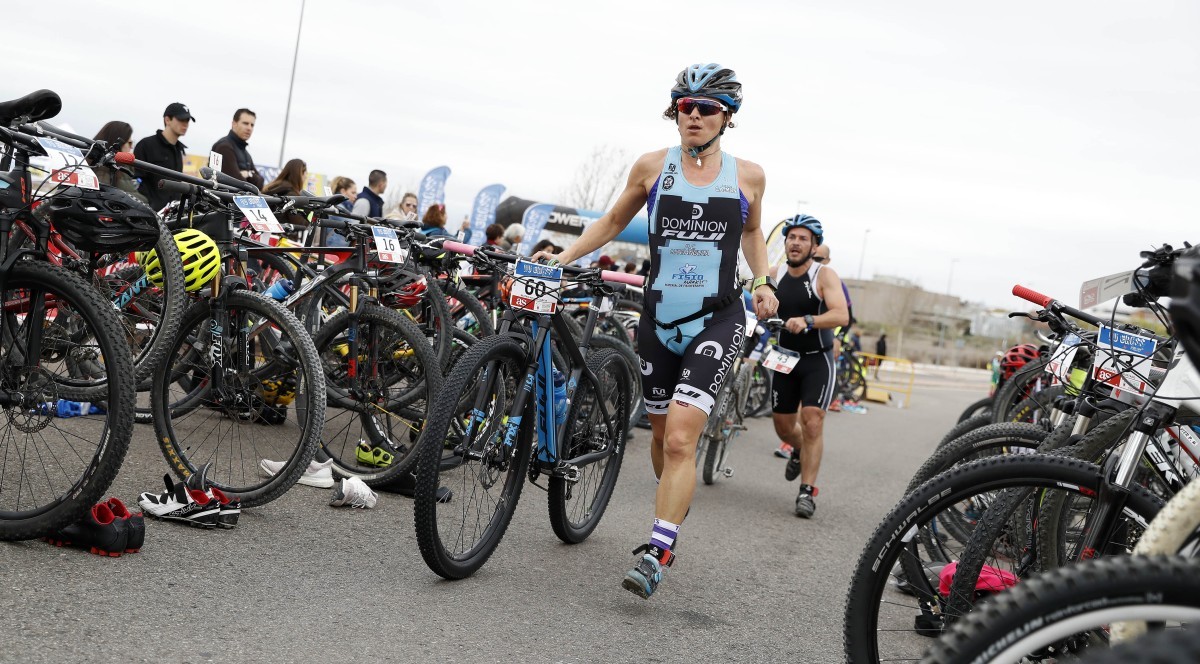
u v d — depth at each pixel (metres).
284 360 4.04
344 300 4.99
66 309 3.25
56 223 3.27
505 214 23.58
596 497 4.50
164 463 4.48
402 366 4.70
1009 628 1.48
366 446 4.76
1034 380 5.30
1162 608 1.42
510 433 3.65
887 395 19.62
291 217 5.74
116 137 7.06
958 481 2.40
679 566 4.28
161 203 7.00
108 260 4.28
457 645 2.89
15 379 3.18
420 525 3.28
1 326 3.19
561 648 3.00
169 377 4.12
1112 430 2.80
